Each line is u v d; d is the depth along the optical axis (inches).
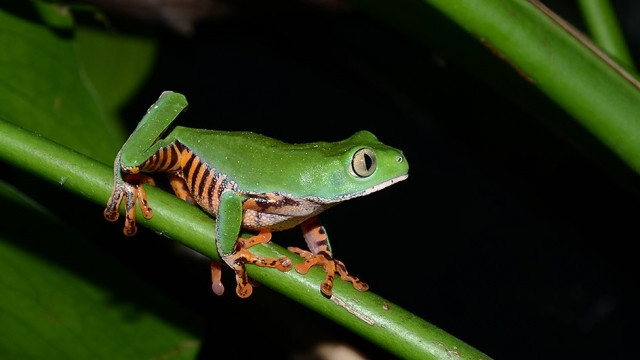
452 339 14.9
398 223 35.2
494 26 15.4
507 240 35.6
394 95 21.2
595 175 19.3
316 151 16.8
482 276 34.9
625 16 34.9
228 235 15.6
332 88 35.2
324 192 16.6
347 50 21.3
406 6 16.2
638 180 16.1
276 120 34.5
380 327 14.9
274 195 16.6
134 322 17.2
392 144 35.6
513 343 34.1
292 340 18.9
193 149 16.7
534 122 19.6
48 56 17.9
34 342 16.7
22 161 15.1
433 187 35.8
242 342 19.4
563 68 15.4
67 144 17.6
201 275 19.3
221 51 34.5
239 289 15.6
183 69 33.9
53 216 17.2
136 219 15.4
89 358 16.8
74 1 20.8
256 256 15.4
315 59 21.9
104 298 17.1
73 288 17.1
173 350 17.1
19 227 17.1
